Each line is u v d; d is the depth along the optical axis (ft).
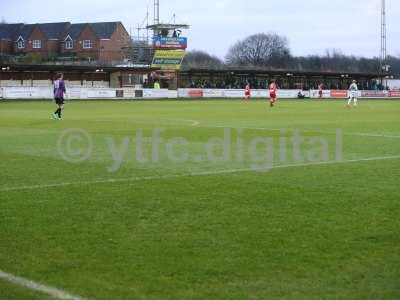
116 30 374.43
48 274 20.33
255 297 18.34
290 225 26.76
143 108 153.99
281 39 501.15
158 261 21.68
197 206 30.76
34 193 34.40
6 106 165.68
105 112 130.72
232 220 27.73
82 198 32.94
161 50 285.02
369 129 81.97
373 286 19.24
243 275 20.22
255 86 305.53
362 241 24.17
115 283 19.47
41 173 41.70
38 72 240.94
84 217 28.35
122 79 266.57
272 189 35.50
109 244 23.85
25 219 27.99
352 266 21.12
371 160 48.73
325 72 315.99
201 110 142.31
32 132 75.82
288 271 20.61
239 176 40.37
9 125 88.79
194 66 299.99
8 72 233.96
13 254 22.54
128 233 25.48
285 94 281.95
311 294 18.57
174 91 251.80
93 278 19.95
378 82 355.97
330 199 32.45
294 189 35.45
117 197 33.17
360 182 37.83
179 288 19.07
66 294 18.52
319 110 146.82
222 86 294.87
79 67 243.40
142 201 32.07
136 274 20.31
